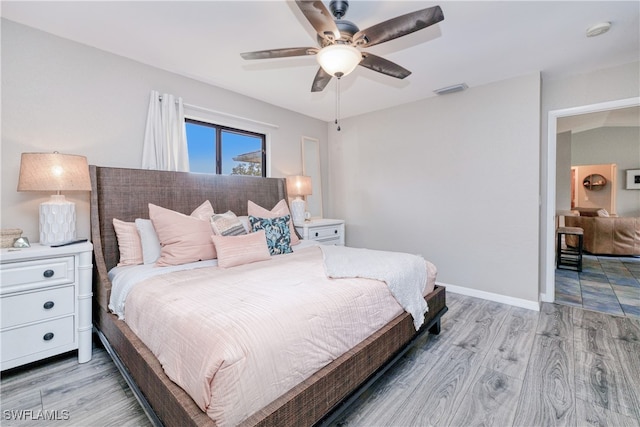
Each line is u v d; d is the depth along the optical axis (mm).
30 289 1787
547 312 2859
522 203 2986
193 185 2834
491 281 3205
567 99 2961
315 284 1619
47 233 1998
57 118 2219
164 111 2727
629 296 3318
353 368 1409
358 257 2254
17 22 2037
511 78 2994
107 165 2455
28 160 1902
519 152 2986
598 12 1924
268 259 2336
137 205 2473
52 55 2189
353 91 3365
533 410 1520
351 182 4453
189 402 1031
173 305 1360
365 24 2033
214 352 1002
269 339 1099
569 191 5090
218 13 1933
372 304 1631
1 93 2002
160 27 2096
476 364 1949
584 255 5656
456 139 3393
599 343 2225
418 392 1669
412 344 1941
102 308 1984
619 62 2662
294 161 4129
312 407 1181
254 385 1011
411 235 3836
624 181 6660
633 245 5387
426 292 2277
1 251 1750
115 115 2496
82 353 1965
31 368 1890
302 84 3150
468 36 2215
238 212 3184
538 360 1992
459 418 1469
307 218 3977
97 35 2205
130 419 1454
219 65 2695
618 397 1612
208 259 2289
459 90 3326
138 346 1428
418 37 2223
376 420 1454
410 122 3775
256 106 3609
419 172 3721
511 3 1830
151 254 2197
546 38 2248
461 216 3396
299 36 2209
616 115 4809
